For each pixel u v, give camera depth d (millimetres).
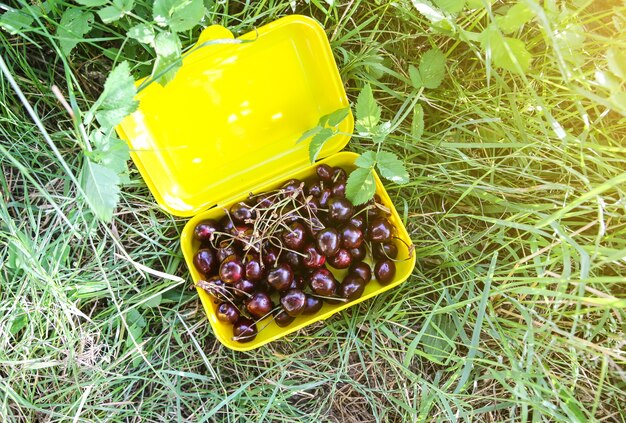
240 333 507
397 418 555
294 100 504
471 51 558
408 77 572
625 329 523
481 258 535
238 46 461
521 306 491
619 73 419
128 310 533
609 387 518
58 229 554
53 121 562
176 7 418
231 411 555
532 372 518
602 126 528
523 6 433
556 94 522
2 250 545
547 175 553
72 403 538
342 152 531
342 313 562
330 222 518
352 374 565
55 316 521
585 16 496
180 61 425
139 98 468
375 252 528
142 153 500
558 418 469
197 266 517
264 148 529
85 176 438
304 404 554
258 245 512
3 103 520
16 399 511
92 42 532
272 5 509
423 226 566
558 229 452
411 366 559
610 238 503
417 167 557
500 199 525
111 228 557
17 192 561
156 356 565
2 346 524
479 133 562
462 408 501
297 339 560
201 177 530
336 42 531
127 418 539
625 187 516
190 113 491
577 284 472
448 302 526
